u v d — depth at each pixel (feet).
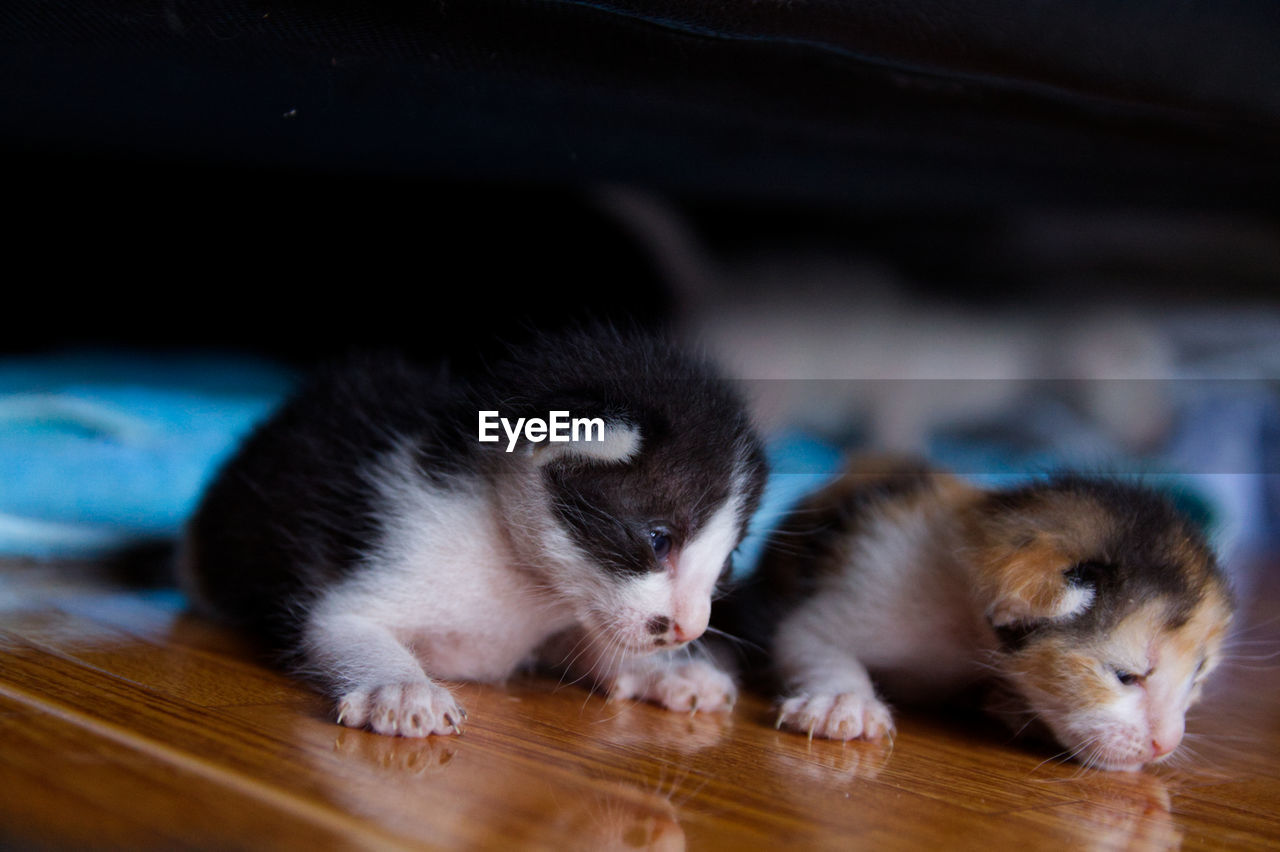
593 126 1.53
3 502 1.68
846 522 1.43
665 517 1.25
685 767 1.12
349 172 1.94
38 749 1.01
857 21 1.26
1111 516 1.29
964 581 1.32
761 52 1.31
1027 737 1.29
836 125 1.51
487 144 1.63
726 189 1.94
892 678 1.37
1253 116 1.42
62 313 2.29
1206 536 1.33
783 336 2.31
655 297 2.34
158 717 1.10
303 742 1.09
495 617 1.29
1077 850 1.04
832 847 1.00
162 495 1.74
